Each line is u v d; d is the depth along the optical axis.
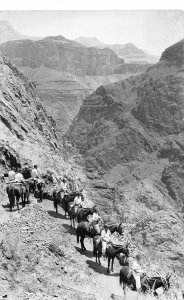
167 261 58.72
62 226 34.19
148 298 24.62
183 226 96.69
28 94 72.62
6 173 42.53
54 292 23.45
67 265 27.89
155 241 77.56
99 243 28.94
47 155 53.19
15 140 50.03
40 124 65.56
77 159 81.81
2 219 31.81
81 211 32.94
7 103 56.84
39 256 27.08
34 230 30.75
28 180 39.62
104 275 28.30
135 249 37.62
